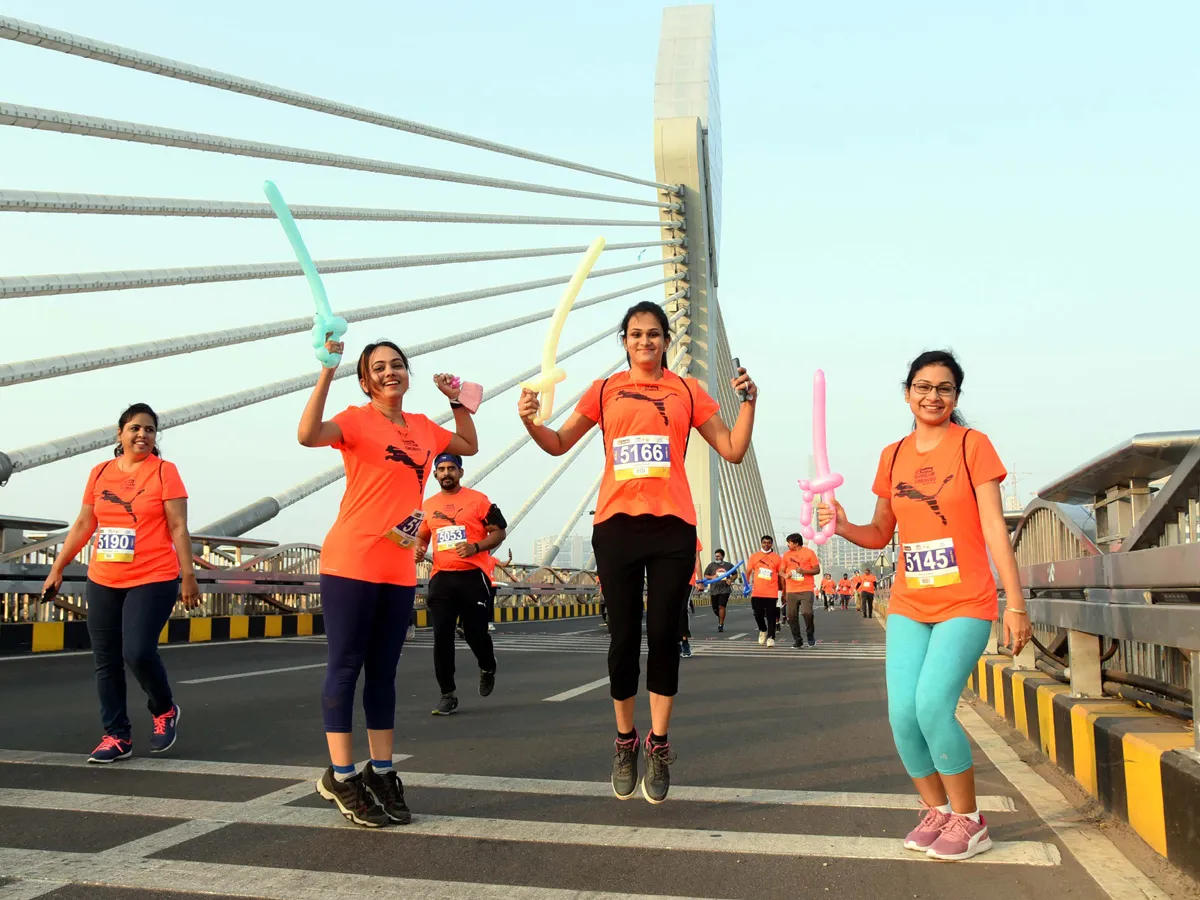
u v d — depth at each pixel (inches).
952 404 132.3
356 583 141.5
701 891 111.7
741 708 266.1
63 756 190.2
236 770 176.9
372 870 118.3
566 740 212.7
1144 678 162.4
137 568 188.7
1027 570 234.5
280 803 151.1
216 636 553.0
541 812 147.2
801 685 323.6
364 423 146.9
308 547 669.3
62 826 137.1
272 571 617.0
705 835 134.3
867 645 555.5
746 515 2377.0
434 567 264.5
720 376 1882.4
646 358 148.2
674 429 147.3
